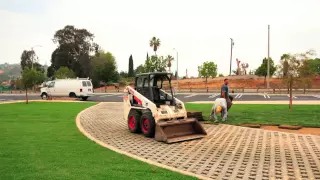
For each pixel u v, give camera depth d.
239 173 6.10
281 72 17.91
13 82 68.62
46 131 10.58
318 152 7.80
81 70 78.50
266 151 7.96
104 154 7.36
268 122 12.62
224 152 7.89
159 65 56.69
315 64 17.25
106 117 15.33
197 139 9.59
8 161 6.63
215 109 13.14
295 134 10.18
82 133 10.21
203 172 6.17
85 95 30.27
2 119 13.94
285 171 6.23
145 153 7.83
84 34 82.00
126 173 5.82
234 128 11.54
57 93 31.08
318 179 5.73
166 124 9.53
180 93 44.16
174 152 7.94
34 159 6.80
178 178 5.56
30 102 25.78
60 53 78.00
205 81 67.38
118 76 80.38
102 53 82.19
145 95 10.91
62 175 5.66
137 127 10.66
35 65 87.44
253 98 30.23
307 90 43.19
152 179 5.47
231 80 65.50
